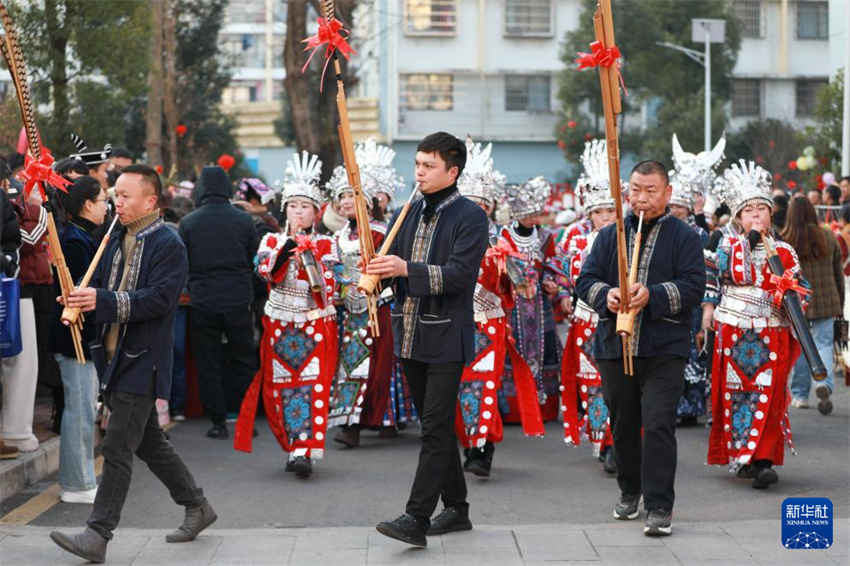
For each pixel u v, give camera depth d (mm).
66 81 13242
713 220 10672
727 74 36625
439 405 5723
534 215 9656
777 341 7352
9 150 12023
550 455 8680
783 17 40469
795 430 9633
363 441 9336
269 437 9516
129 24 13453
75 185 7082
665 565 5469
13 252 6930
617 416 6406
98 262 5840
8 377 7484
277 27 46625
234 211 9609
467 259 5703
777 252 7352
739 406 7469
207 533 6148
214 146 29953
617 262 6312
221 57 35469
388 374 9086
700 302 6172
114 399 5621
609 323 6258
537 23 40844
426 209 5910
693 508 6957
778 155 34438
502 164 41219
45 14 12695
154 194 5785
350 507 7031
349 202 8586
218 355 9422
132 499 7203
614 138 5559
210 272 9406
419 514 5680
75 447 6895
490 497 7293
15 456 7477
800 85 40750
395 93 40594
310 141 18484
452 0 40469
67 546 5422
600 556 5625
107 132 13844
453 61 40750
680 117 34719
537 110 41188
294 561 5555
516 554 5660
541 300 10016
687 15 35562
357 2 19719
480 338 7609
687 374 9727
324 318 7906
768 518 6707
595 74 36344
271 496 7328
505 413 9969
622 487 6551
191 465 8312
